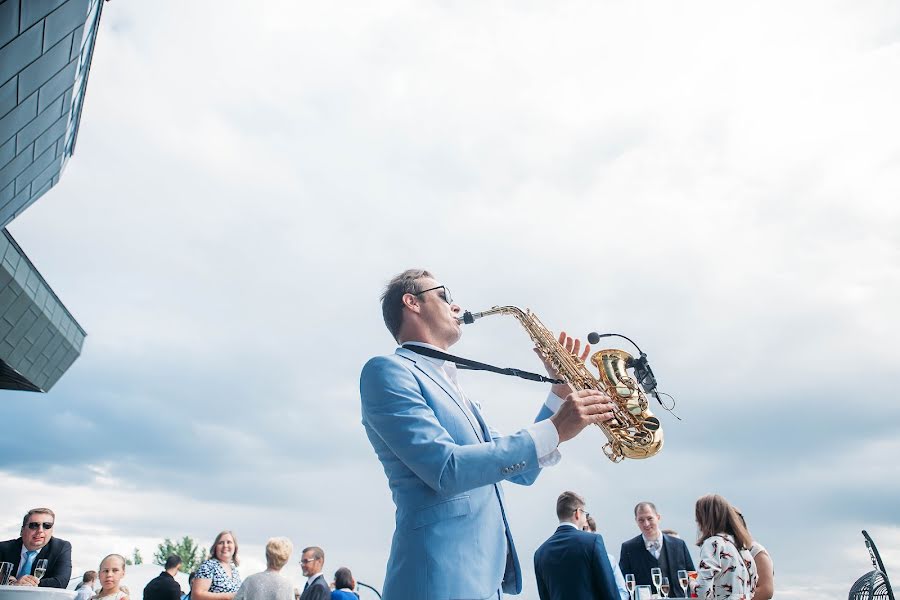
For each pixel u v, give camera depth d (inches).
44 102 279.7
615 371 120.6
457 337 107.5
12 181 336.8
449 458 78.9
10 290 571.5
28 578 210.5
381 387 87.3
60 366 709.9
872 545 203.0
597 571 190.2
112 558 268.8
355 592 358.3
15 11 192.4
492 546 83.9
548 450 82.4
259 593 251.4
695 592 220.7
